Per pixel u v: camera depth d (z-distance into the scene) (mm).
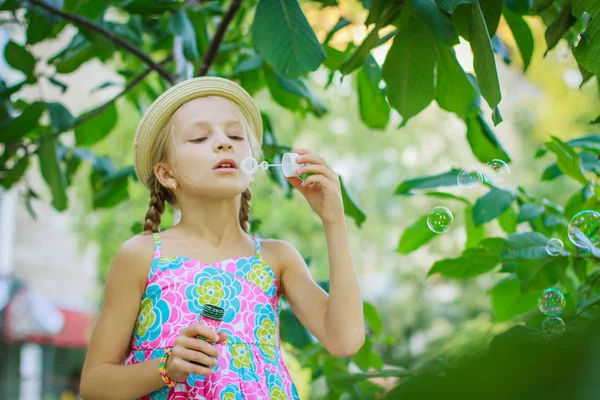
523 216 1805
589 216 1599
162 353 1287
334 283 1351
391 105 1614
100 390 1246
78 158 2734
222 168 1336
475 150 1968
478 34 1307
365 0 1583
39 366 10102
